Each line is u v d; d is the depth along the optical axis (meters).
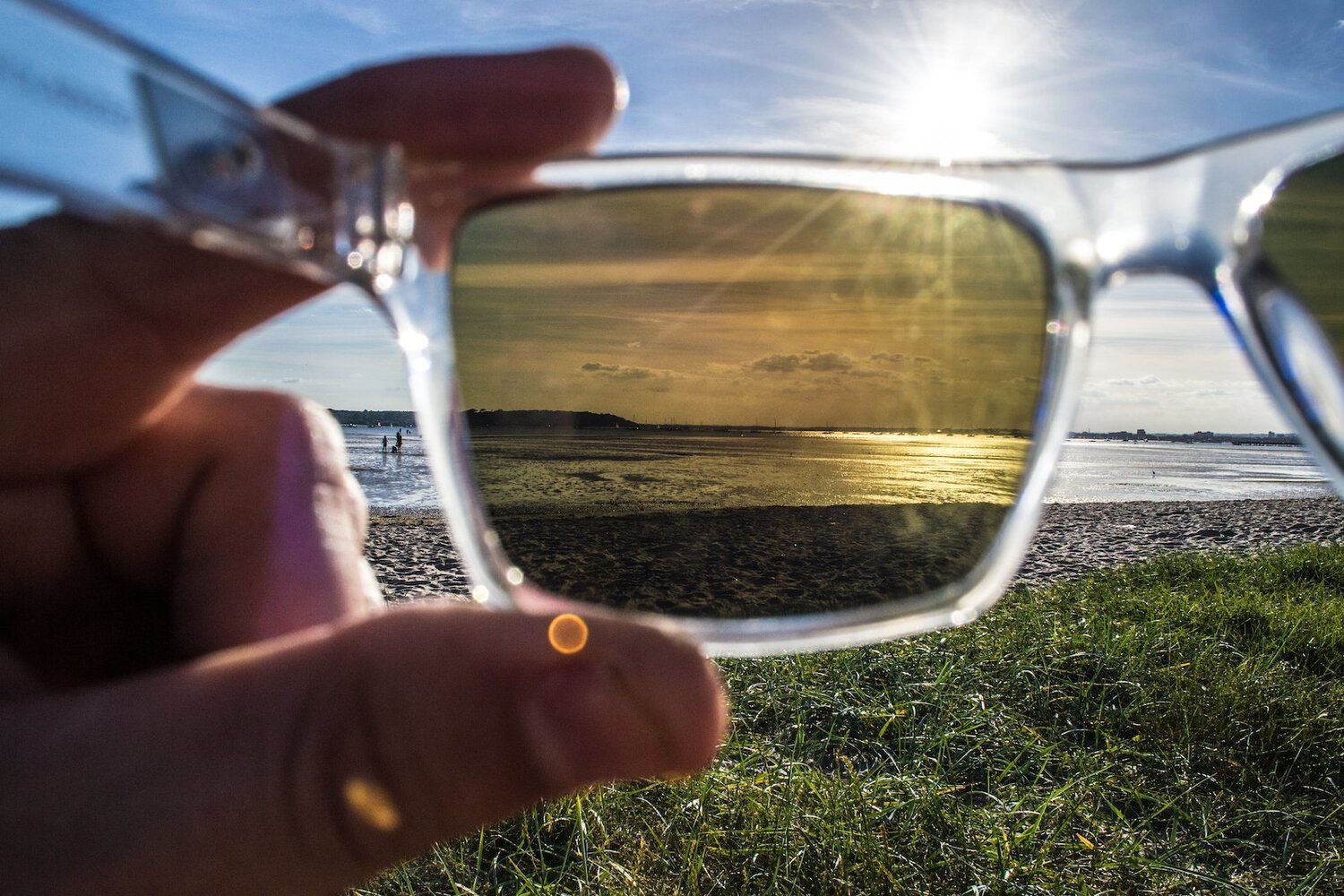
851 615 0.08
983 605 0.08
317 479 0.06
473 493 0.07
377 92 0.06
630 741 0.05
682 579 0.08
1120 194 0.08
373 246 0.05
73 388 0.05
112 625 0.06
